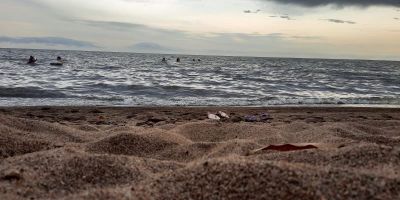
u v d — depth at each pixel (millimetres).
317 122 11219
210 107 16516
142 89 22594
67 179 3701
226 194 2980
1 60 49875
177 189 3184
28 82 23094
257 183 3031
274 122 10883
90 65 47812
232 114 13766
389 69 80250
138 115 12875
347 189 2857
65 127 7918
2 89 19234
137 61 72875
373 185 2912
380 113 15570
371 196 2768
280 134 7691
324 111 15922
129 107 15555
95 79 27578
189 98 20094
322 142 6168
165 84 25578
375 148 4027
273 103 19484
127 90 21984
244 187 3014
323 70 59844
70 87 21891
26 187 3449
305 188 2896
